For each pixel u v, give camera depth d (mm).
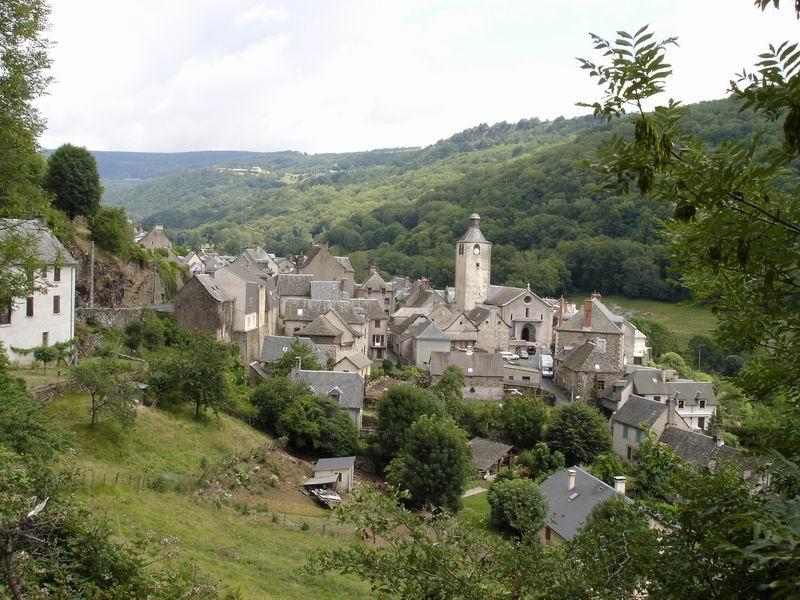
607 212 133375
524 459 54125
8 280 19781
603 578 8812
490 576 9766
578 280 129250
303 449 51656
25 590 11367
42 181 56188
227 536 27500
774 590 7223
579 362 68750
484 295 96938
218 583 17438
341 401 54969
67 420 34000
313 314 77500
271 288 76188
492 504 40875
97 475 28891
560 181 152125
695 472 9695
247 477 39625
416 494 43812
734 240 6578
